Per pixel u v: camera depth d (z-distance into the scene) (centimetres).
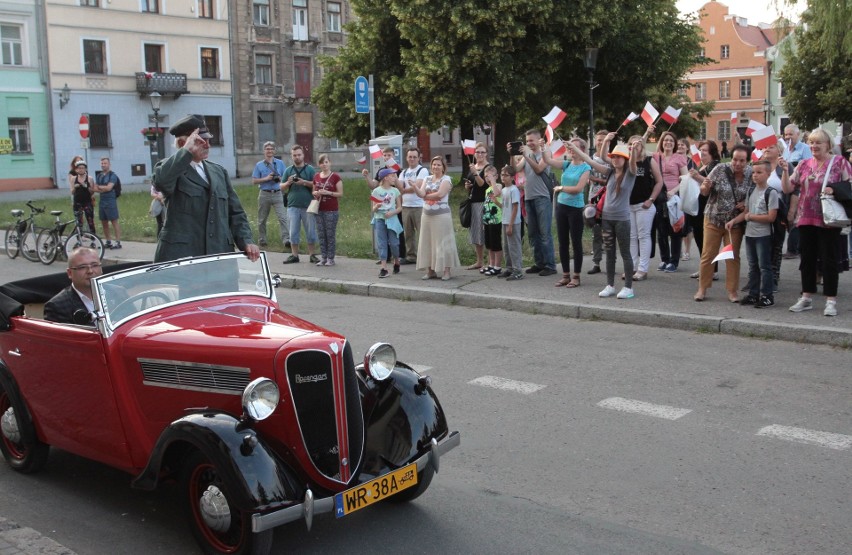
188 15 4778
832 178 898
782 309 968
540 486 537
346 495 432
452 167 6531
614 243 1066
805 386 731
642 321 988
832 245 912
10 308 556
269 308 530
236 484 404
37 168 4291
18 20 4156
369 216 2306
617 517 488
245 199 3081
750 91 7369
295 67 5359
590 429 639
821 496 509
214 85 4950
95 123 4484
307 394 441
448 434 497
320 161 1414
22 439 567
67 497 536
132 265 580
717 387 735
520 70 2762
